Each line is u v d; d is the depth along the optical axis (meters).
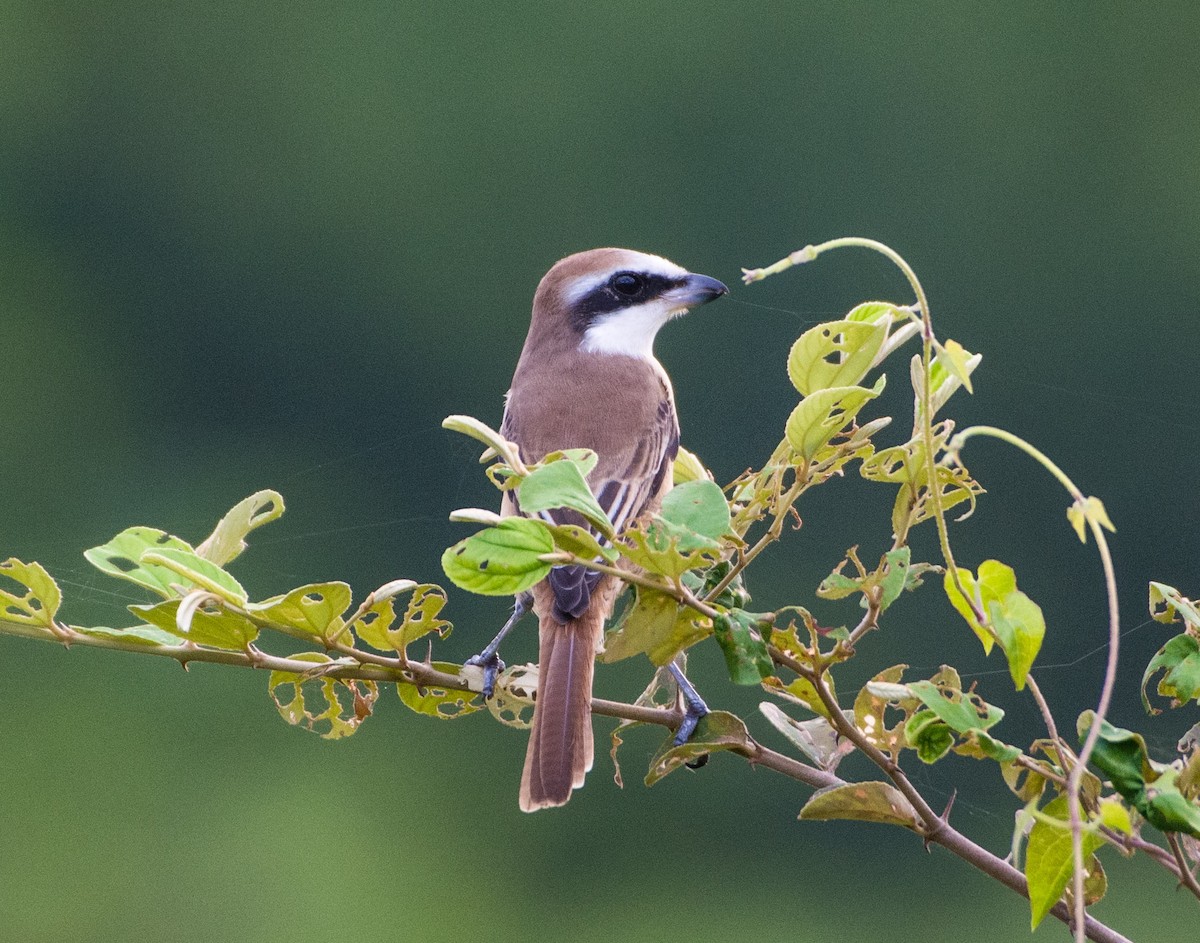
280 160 21.06
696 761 4.51
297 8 21.06
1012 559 14.58
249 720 15.58
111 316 20.78
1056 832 3.50
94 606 16.44
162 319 20.61
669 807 14.80
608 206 20.19
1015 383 17.66
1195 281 18.34
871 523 14.02
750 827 14.48
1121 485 15.31
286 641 15.54
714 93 19.72
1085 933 3.60
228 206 21.39
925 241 18.67
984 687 13.36
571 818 14.98
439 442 19.45
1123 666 13.24
